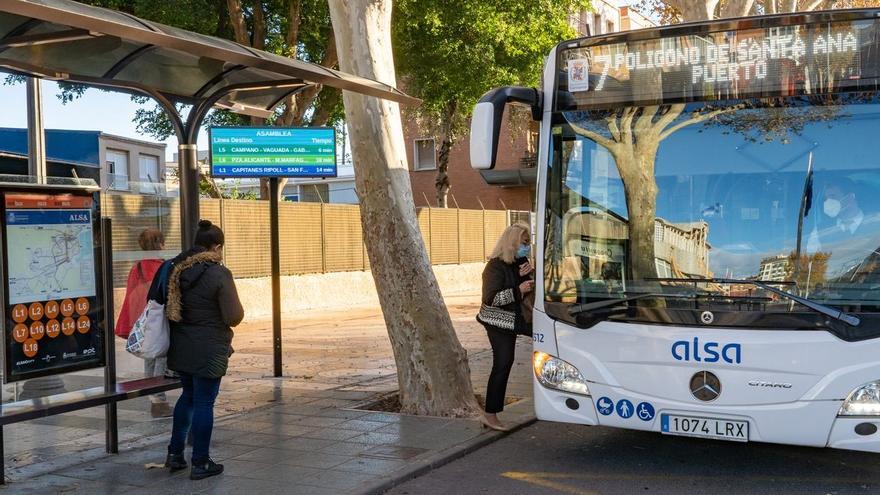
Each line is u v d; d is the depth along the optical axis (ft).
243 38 64.85
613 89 20.40
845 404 17.49
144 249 26.78
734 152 19.15
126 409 28.73
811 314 17.75
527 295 24.35
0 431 19.77
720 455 22.84
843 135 18.48
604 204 20.04
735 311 18.26
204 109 24.82
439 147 120.57
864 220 17.97
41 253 20.80
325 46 73.05
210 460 20.70
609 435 25.22
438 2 68.54
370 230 27.53
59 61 23.43
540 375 20.53
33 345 20.57
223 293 19.97
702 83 19.67
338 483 19.95
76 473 20.99
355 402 29.53
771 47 19.24
